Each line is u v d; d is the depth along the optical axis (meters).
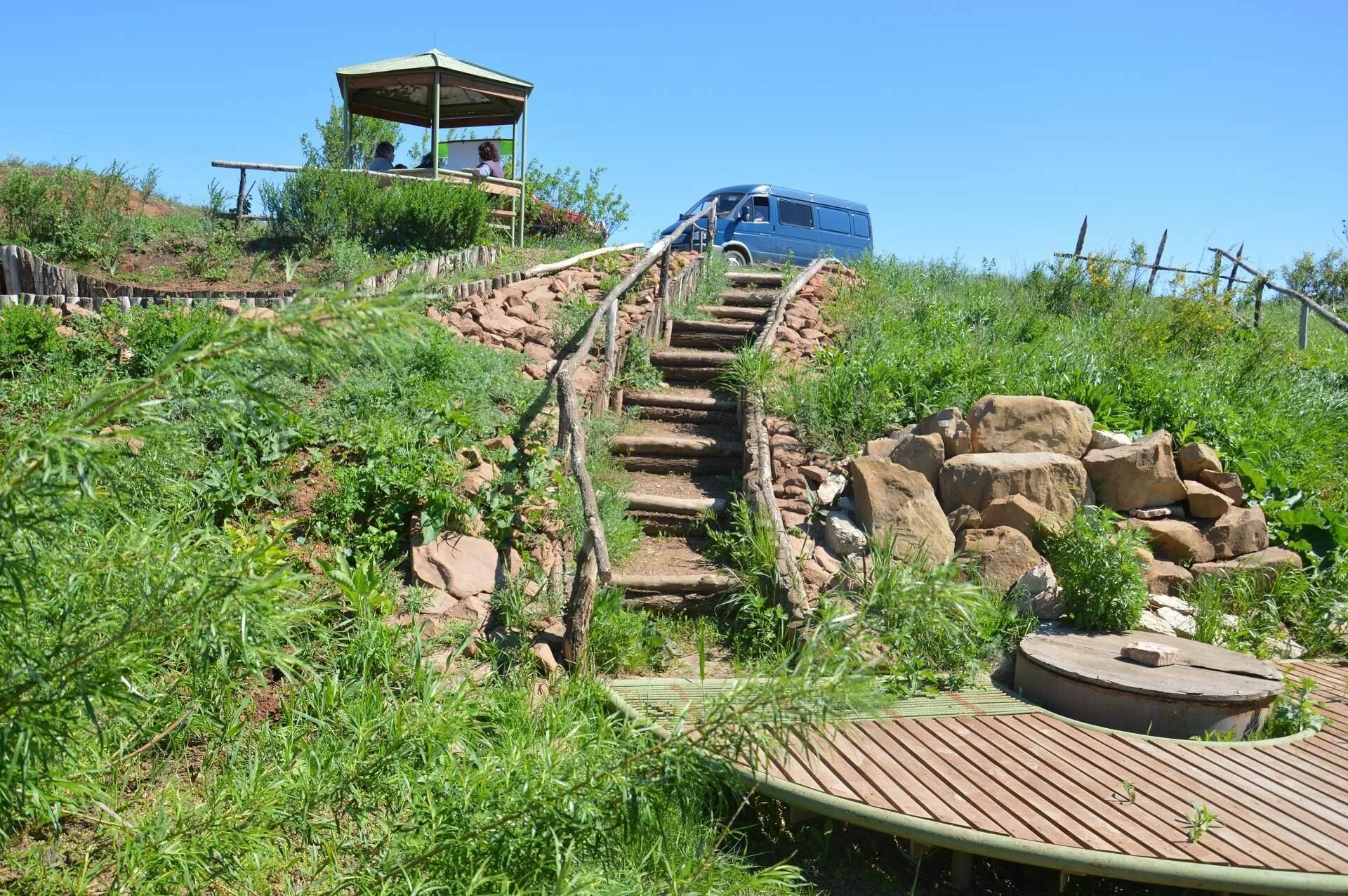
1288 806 4.50
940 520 7.55
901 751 4.99
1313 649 7.13
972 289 15.48
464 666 5.75
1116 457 8.09
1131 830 4.21
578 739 4.11
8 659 2.15
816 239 20.69
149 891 2.88
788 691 2.55
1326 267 22.77
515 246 15.15
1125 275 16.55
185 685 4.00
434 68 15.84
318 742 4.14
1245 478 8.65
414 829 3.08
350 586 5.68
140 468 2.34
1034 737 5.28
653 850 3.44
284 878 3.44
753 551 7.29
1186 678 5.70
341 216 13.16
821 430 8.83
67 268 11.03
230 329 2.17
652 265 12.55
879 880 4.58
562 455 7.74
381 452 7.13
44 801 2.62
